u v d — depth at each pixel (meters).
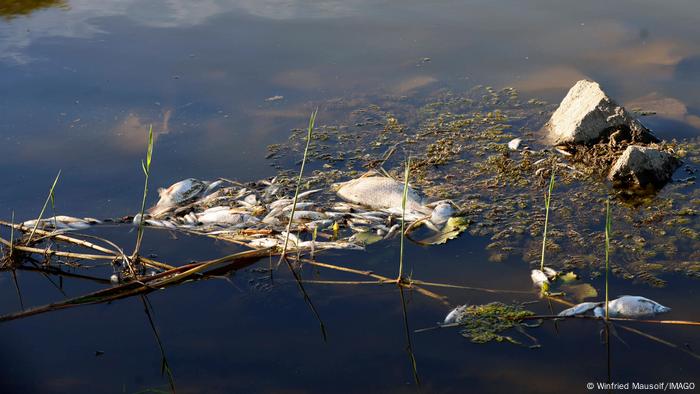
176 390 3.02
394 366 3.14
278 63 6.92
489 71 6.70
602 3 8.27
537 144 5.44
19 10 8.51
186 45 7.36
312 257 4.07
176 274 3.87
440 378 3.06
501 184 4.88
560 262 3.95
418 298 3.65
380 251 4.12
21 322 3.54
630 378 3.03
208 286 3.82
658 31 7.35
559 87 6.34
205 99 6.23
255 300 3.67
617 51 6.95
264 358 3.22
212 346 3.31
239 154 5.39
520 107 6.05
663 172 4.82
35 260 4.18
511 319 3.44
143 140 5.59
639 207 4.52
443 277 3.83
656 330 3.34
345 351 3.25
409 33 7.59
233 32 7.72
